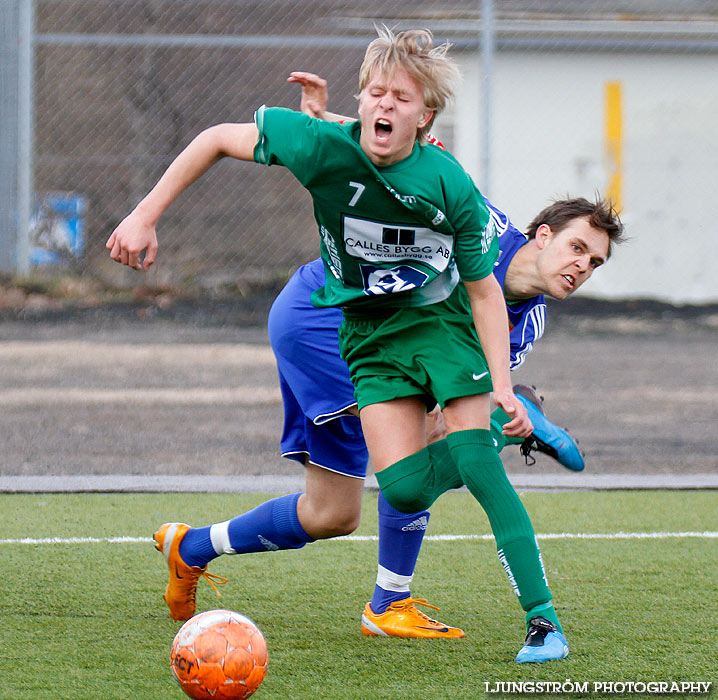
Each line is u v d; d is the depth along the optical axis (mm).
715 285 53344
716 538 18062
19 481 21922
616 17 53062
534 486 22406
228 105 51812
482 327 11602
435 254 11539
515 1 54344
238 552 13391
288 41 46906
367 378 12047
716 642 12500
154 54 51188
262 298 48031
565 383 35406
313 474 13203
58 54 50594
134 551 16797
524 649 11852
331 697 10617
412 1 54188
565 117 53844
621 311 50250
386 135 10789
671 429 29016
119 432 27672
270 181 51906
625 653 12078
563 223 13039
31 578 15172
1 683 10867
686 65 53844
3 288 46281
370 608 13016
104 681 10969
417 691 10828
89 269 49156
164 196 11594
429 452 12164
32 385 33500
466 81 52594
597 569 15992
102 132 51031
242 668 10023
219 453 25594
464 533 18172
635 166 53875
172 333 42625
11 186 47156
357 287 11914
